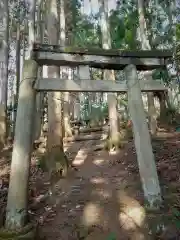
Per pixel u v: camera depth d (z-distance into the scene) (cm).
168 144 733
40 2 1291
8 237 323
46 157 625
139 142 418
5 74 1061
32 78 394
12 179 356
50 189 524
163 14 1088
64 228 382
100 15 926
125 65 450
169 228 351
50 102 648
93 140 1066
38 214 423
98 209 427
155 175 404
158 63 457
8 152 877
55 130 632
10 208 345
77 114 1900
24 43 1631
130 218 389
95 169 648
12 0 1535
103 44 895
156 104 1398
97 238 356
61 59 412
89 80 425
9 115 1298
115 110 848
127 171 603
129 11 1038
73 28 1416
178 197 416
